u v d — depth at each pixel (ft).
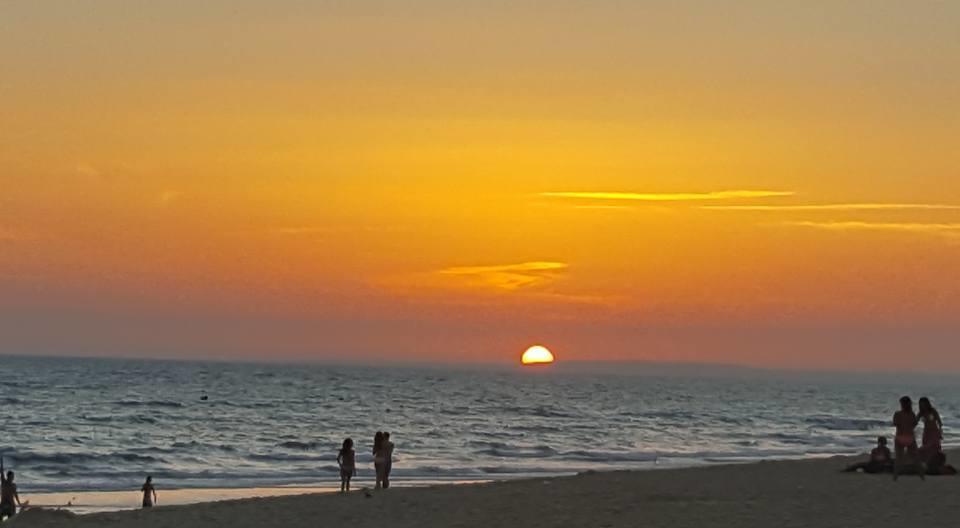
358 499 105.40
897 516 84.07
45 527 91.97
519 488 111.24
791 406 637.30
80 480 196.85
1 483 134.72
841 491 99.76
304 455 259.19
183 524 92.12
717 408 573.33
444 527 86.22
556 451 273.75
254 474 208.03
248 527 89.86
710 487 108.06
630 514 88.84
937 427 113.19
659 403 625.00
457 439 317.83
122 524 92.48
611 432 362.74
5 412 399.65
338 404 517.96
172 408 448.24
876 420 474.08
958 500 92.63
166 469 221.05
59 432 323.16
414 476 201.36
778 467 135.74
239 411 444.55
